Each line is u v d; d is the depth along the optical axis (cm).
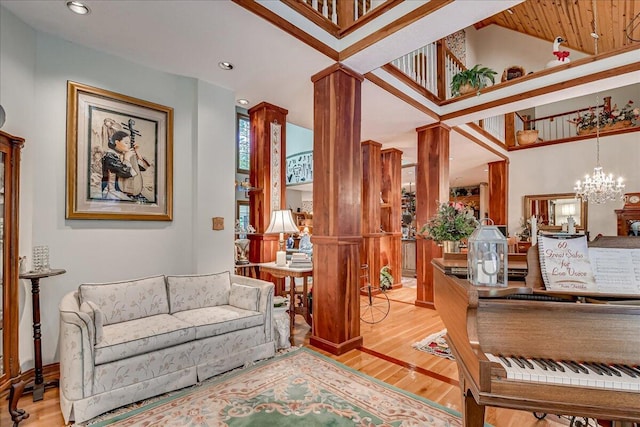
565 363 131
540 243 159
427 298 491
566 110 869
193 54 304
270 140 433
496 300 146
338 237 310
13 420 194
